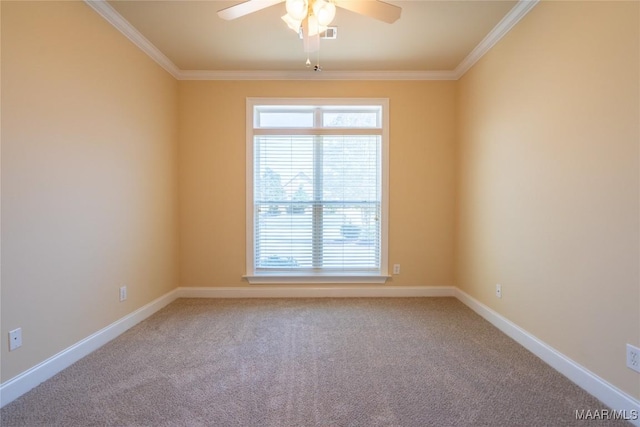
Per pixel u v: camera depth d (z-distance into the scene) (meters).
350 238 3.47
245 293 3.42
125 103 2.50
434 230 3.44
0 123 1.57
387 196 3.40
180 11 2.26
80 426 1.44
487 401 1.63
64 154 1.94
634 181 1.45
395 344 2.29
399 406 1.59
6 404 1.59
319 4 1.69
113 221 2.38
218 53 2.90
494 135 2.63
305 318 2.81
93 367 1.96
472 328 2.58
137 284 2.69
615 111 1.53
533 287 2.15
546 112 2.01
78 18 2.03
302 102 3.34
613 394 1.56
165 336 2.42
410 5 2.19
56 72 1.87
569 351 1.84
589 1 1.67
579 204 1.76
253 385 1.77
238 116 3.35
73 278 2.02
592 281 1.68
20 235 1.68
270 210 3.46
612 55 1.55
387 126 3.37
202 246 3.41
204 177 3.38
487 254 2.76
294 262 3.47
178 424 1.46
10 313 1.63
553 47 1.95
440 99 3.38
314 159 3.43
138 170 2.69
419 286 3.46
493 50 2.63
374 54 2.92
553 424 1.46
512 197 2.39
